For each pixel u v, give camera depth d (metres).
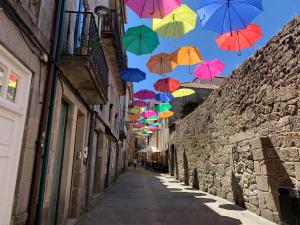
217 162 9.02
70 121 5.45
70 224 5.17
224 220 5.57
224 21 4.32
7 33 2.62
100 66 6.33
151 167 29.53
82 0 6.22
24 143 3.16
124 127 24.78
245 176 6.81
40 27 3.52
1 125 2.70
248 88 6.71
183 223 5.32
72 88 5.25
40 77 3.55
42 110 3.64
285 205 4.71
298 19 4.75
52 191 4.83
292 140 4.86
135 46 6.63
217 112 9.06
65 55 4.43
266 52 5.82
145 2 4.36
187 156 13.66
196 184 11.71
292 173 4.84
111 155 13.55
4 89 2.73
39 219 3.55
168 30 5.56
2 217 2.75
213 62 7.62
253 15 4.14
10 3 2.57
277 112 5.36
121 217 5.83
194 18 5.36
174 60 7.14
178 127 16.27
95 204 7.38
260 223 5.30
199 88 20.00
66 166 5.25
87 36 5.39
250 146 6.52
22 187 3.13
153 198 8.69
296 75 4.76
